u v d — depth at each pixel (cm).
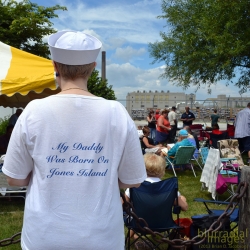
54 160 164
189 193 722
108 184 169
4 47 688
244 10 1115
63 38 172
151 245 379
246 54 1160
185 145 872
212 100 2509
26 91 605
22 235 172
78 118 167
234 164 762
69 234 160
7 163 167
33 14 1562
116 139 171
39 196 163
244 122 1080
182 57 1311
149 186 375
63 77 176
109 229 167
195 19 1234
